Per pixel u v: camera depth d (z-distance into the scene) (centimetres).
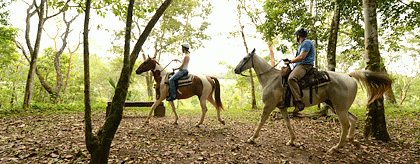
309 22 852
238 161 327
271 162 328
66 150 346
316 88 366
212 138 456
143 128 532
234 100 2566
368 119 467
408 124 654
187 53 582
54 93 1335
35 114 713
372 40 462
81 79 3128
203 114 582
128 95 1350
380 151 383
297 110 368
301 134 514
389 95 1330
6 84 2133
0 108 802
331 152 376
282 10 877
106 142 257
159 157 334
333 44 736
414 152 378
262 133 520
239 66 441
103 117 712
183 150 371
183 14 2112
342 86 362
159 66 608
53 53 2520
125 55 268
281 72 394
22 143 372
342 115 367
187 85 567
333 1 820
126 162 308
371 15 466
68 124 557
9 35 1132
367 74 368
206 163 317
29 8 980
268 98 406
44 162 296
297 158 348
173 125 593
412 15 716
